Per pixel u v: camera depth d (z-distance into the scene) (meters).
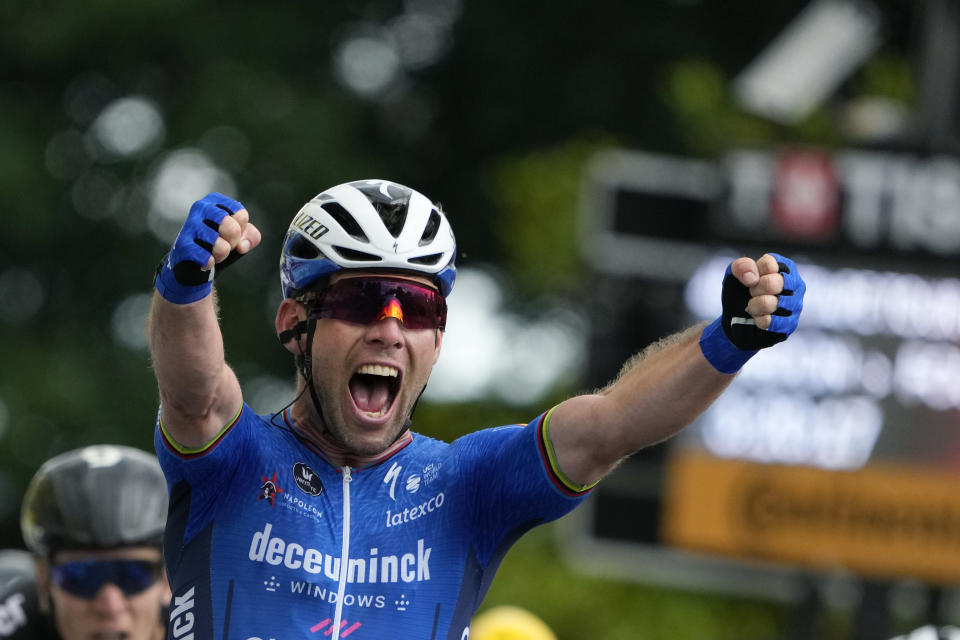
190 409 11.70
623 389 12.02
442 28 58.88
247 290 53.31
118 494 16.47
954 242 32.25
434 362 12.84
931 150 32.88
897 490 31.86
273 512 12.05
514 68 57.03
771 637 42.06
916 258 32.25
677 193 33.28
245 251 11.39
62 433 49.28
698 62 50.94
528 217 45.44
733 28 56.72
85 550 16.31
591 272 33.38
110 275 53.88
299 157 50.97
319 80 54.91
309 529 12.05
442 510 12.34
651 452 32.53
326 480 12.34
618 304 33.16
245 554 11.91
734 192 32.69
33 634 17.53
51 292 53.69
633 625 41.03
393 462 12.57
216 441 11.94
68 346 52.19
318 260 12.46
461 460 12.58
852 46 40.38
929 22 33.78
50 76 53.00
